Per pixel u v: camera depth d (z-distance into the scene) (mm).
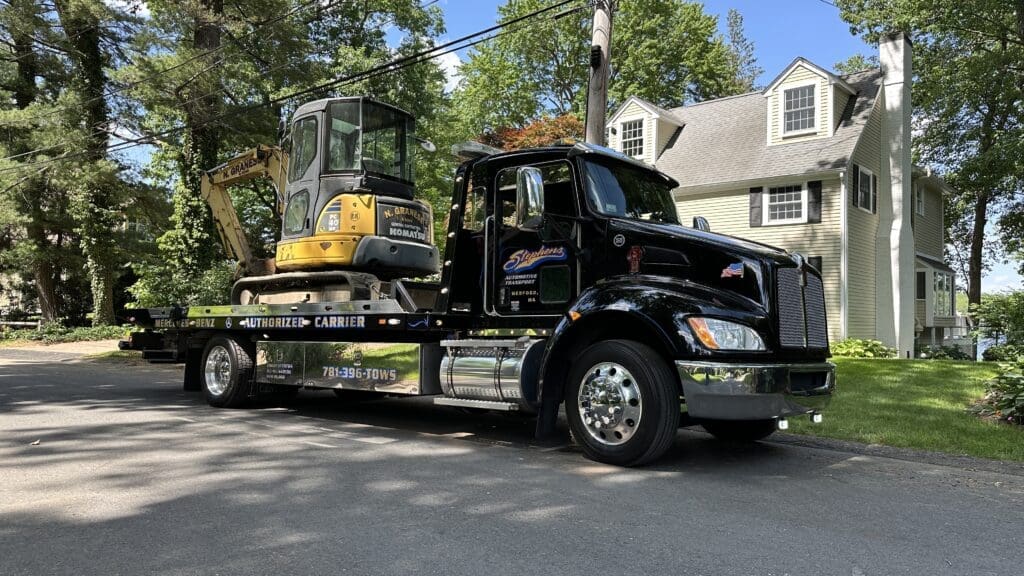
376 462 5469
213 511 4102
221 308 8797
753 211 21203
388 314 6867
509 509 4168
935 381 9969
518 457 5719
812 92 20969
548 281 6031
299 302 8203
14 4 21438
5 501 4316
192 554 3389
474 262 6555
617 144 24656
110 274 25078
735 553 3430
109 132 21938
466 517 3998
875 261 21531
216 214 10898
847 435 6613
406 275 8945
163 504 4250
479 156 6555
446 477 4973
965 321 29578
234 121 18328
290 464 5375
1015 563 3338
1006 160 23750
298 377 7902
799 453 6047
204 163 18281
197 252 18250
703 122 24375
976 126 26969
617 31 34500
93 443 6184
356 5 23344
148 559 3326
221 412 8328
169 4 16922
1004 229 32219
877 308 21453
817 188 20016
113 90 21906
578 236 5898
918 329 24297
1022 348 10094
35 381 12148
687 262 5438
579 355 5527
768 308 5152
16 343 23031
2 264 25734
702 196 22266
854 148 19828
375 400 9742
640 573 3154
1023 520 4074
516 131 31594
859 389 9328
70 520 3936
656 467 5367
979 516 4148
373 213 8273
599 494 4535
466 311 6531
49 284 25469
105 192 22469
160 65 17125
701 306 5051
